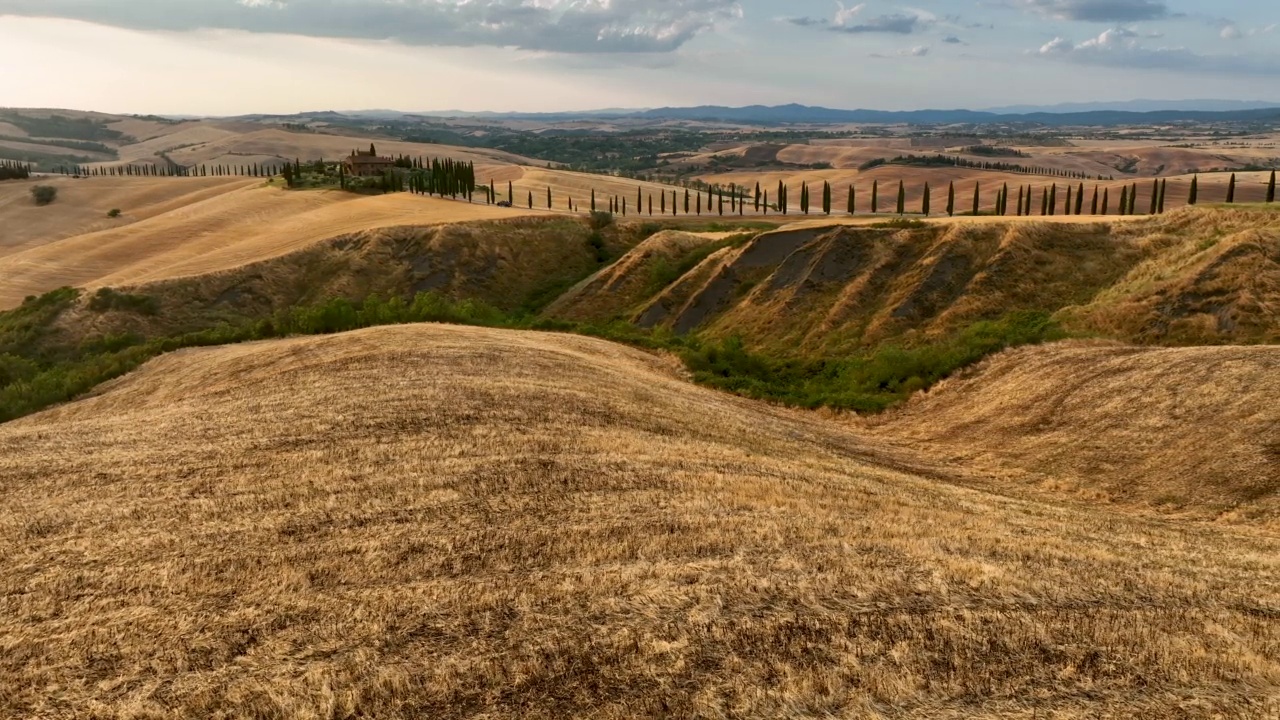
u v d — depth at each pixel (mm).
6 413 40156
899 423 34375
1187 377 28016
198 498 17234
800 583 12672
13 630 11680
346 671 10250
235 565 13664
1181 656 10852
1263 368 26594
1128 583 13586
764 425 29391
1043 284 53156
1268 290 39188
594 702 9625
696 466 19875
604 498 16922
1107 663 10625
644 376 35906
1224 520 19969
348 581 12953
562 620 11461
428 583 12734
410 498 16828
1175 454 23766
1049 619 11742
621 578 12781
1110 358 32844
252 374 33812
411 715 9461
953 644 10938
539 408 24609
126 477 18984
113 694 10008
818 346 53906
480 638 11000
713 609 11758
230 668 10461
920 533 15875
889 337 51812
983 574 13367
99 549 14625
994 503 20562
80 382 43500
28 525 15914
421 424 22375
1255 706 9594
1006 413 31188
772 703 9609
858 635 11094
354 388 27250
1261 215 51625
